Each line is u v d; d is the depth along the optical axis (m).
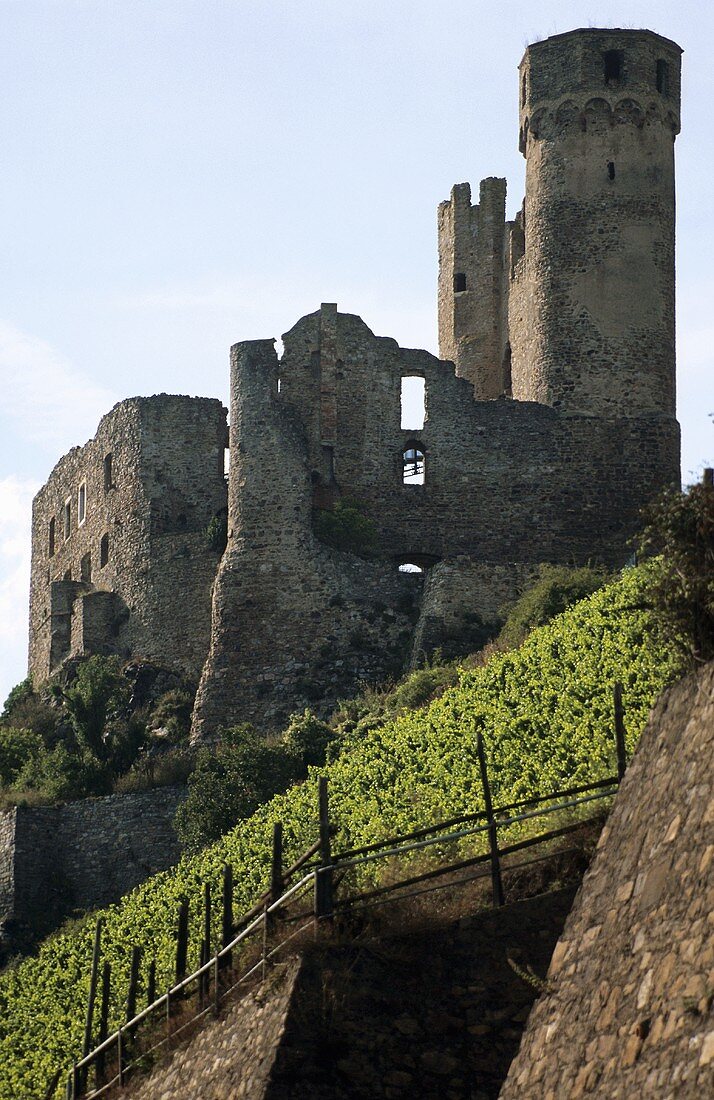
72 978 82.25
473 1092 39.50
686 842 32.31
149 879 100.88
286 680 113.31
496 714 79.12
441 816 64.31
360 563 115.56
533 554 119.62
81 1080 56.53
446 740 79.69
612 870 34.59
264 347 120.06
